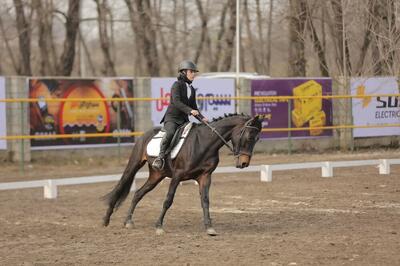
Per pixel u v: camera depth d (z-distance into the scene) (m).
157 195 16.64
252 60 43.16
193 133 11.35
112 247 10.44
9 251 10.27
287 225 12.16
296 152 25.94
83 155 23.58
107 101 23.62
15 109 22.73
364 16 27.00
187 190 17.39
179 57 42.03
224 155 24.98
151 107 24.75
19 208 14.90
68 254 9.98
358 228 11.69
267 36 41.25
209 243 10.55
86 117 23.62
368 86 26.95
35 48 46.72
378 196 15.69
